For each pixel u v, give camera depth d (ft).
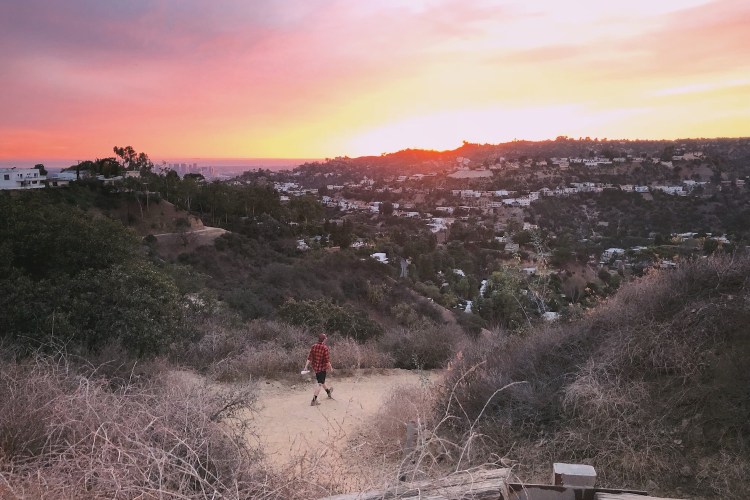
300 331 42.04
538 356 19.77
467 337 37.68
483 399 17.78
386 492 7.79
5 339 23.29
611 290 28.43
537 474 13.67
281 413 23.50
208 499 8.64
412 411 19.27
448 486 7.96
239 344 33.83
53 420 10.80
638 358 16.78
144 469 8.77
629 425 14.37
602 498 7.27
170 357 30.30
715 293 18.66
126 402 12.18
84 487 8.24
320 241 225.35
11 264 33.47
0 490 7.97
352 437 19.42
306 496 9.05
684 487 12.01
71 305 28.43
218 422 13.75
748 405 13.15
